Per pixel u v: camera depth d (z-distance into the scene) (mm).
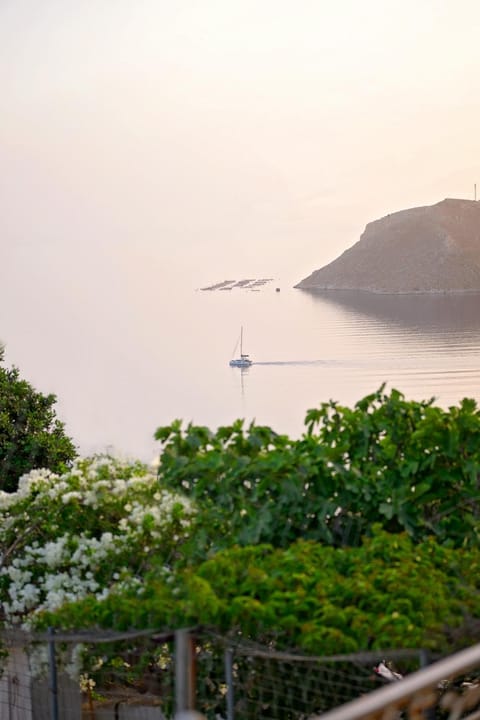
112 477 10469
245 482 8844
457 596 7012
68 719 9383
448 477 8586
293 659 6883
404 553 7406
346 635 6551
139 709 9195
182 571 7895
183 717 3020
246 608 6688
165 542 9398
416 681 3357
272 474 8570
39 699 9508
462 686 7234
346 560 7523
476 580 7293
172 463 9305
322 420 9328
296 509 8547
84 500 10031
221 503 8852
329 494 8656
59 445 17500
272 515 8547
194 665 6973
